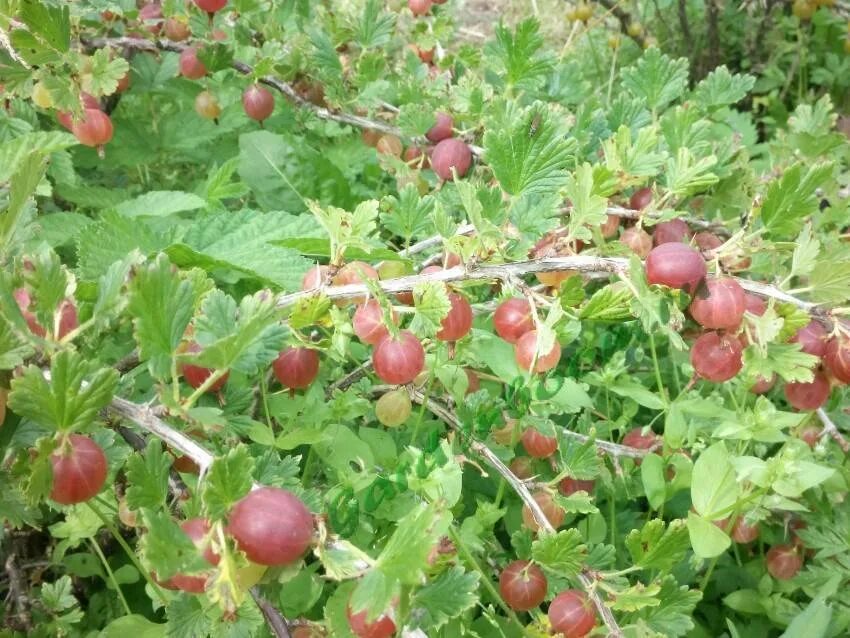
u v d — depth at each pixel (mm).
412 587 153
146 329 171
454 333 260
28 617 306
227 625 204
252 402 308
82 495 174
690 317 295
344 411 301
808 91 823
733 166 409
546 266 250
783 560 359
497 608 331
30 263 179
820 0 744
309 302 238
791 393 302
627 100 389
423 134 396
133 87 523
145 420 178
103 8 383
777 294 253
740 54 854
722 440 317
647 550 249
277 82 453
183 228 372
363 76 443
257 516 153
